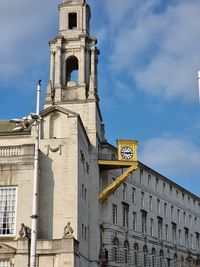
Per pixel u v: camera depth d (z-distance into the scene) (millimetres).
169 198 89875
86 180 55000
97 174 57625
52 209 46562
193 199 102375
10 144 52500
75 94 59656
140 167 79438
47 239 44188
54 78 60844
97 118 60688
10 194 45656
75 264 42938
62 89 60000
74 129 49000
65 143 48562
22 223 43406
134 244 72438
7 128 58250
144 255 75375
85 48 61875
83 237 50438
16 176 45938
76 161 47938
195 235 99625
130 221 72625
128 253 69938
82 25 63344
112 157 65500
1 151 46906
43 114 50375
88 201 55906
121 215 69812
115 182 59688
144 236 76188
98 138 61281
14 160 46375
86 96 59562
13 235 44219
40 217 45938
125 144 60219
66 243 42375
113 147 66375
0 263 42125
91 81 60156
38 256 42406
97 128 60344
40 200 46625
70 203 46625
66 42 62281
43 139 48812
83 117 58625
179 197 95062
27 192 45344
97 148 60000
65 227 43812
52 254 42438
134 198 75750
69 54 61844
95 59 62906
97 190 56906
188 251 92938
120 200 70250
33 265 31578
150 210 80875
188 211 98188
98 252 55781
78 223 46625
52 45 62500
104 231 64062
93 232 54906
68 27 63750
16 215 44812
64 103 59125
